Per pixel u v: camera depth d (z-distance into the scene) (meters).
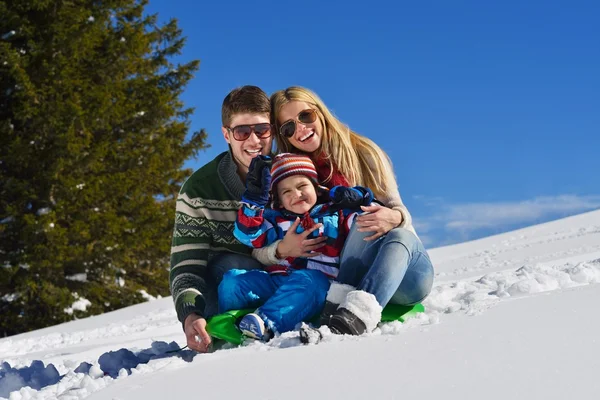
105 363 2.25
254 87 2.66
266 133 2.60
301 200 2.41
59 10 14.28
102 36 15.70
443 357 1.36
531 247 8.35
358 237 2.24
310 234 2.40
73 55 14.02
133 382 1.56
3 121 13.45
